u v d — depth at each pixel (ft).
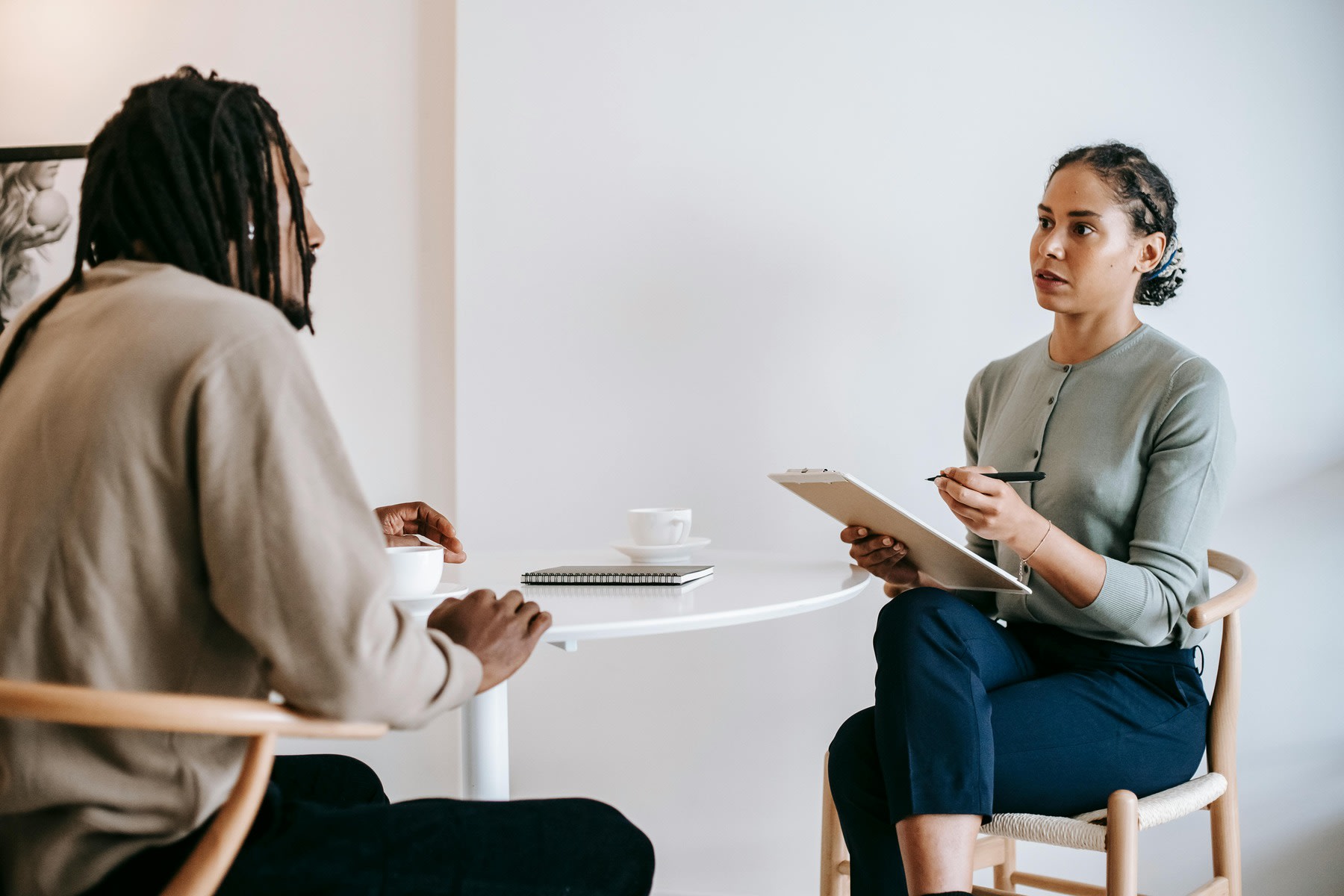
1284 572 6.05
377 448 7.38
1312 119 5.99
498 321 6.88
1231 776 4.36
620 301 6.76
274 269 2.74
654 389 6.73
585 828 2.86
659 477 6.73
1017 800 3.99
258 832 2.51
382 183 7.37
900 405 6.47
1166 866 6.22
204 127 2.57
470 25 6.89
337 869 2.51
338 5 7.43
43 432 2.23
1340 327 5.97
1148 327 4.78
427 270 7.32
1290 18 6.01
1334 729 5.99
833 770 4.34
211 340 2.19
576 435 6.81
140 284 2.36
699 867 6.75
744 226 6.63
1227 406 4.45
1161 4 6.15
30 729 2.18
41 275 7.56
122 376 2.17
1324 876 6.01
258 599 2.14
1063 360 4.97
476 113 6.89
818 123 6.54
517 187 6.85
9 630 2.17
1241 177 6.08
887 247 6.47
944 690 3.74
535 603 3.09
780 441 6.61
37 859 2.22
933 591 4.08
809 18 6.55
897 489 6.48
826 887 5.31
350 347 7.41
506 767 4.31
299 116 7.46
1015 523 3.97
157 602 2.20
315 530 2.16
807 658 6.61
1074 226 4.70
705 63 6.66
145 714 2.01
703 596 3.71
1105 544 4.57
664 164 6.71
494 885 2.64
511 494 6.88
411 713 2.36
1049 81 6.28
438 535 4.94
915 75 6.43
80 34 7.77
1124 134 6.21
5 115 7.86
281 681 2.18
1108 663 4.35
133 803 2.22
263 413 2.17
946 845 3.59
